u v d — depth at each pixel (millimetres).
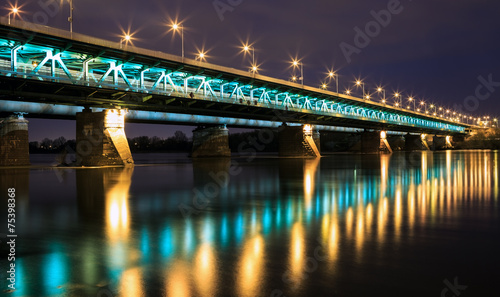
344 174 40469
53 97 45812
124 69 53562
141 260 10836
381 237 13109
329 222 15688
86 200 22438
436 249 11633
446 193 24609
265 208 19344
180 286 8977
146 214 17891
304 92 83938
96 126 52250
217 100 63812
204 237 13367
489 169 45875
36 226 15336
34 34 37531
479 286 8781
